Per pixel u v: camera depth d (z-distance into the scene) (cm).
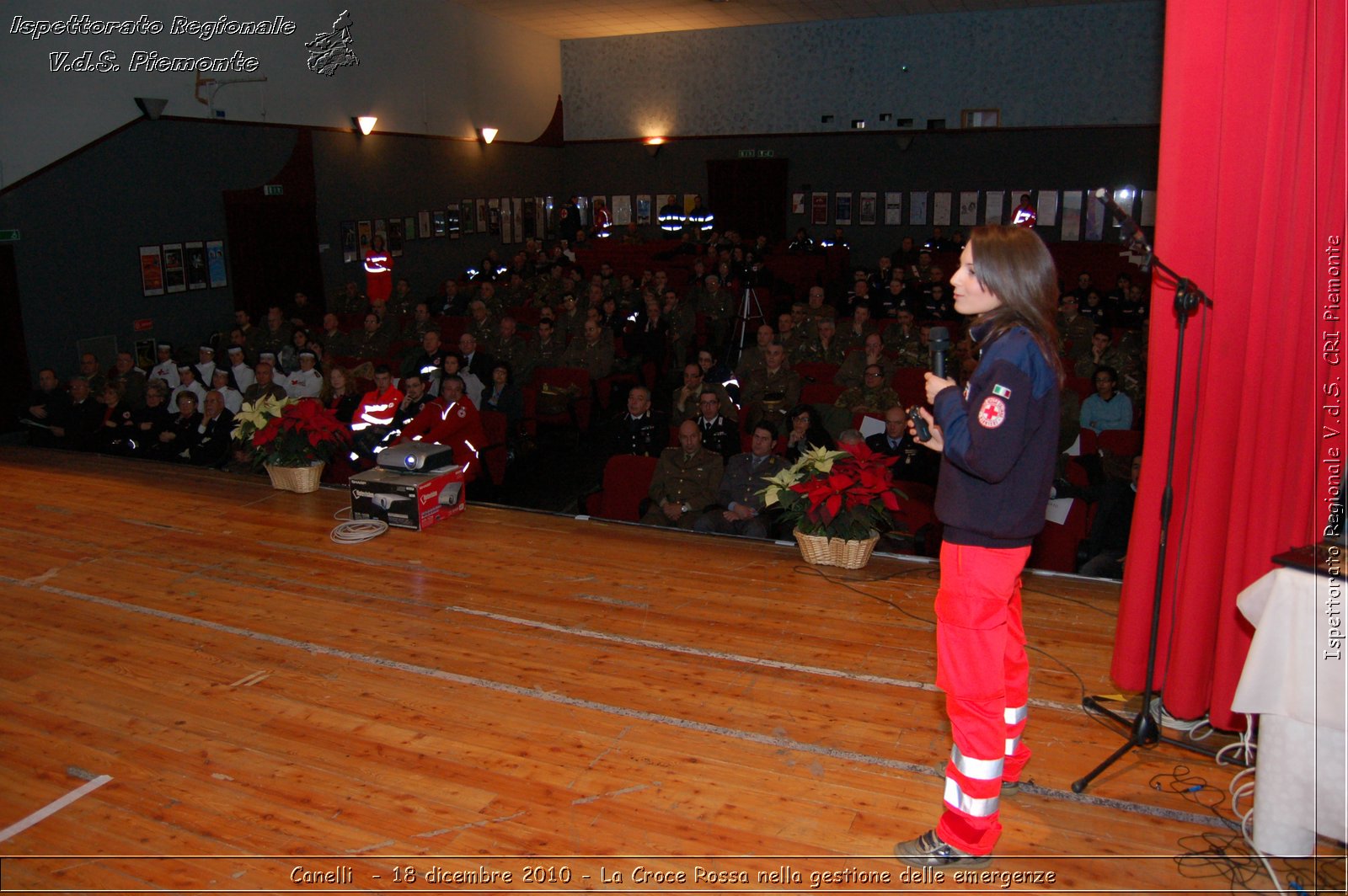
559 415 820
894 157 1598
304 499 504
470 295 1305
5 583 391
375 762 260
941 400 189
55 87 895
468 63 1507
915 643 325
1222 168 230
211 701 295
